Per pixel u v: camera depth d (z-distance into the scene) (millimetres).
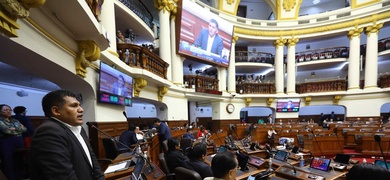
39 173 917
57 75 2834
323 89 11711
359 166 820
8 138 2582
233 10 11922
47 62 2273
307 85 12148
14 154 2641
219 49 10156
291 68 12102
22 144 2760
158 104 7539
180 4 8031
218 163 1372
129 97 4699
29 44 1827
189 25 8438
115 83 3938
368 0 10508
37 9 1925
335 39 13242
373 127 7355
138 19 6223
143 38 7957
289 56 12195
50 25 2182
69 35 2631
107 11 4180
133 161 2186
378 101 10148
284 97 12047
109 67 3678
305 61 12672
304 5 14727
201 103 12336
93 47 2881
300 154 3484
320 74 13852
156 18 10086
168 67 7508
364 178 777
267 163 2801
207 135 6266
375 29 10320
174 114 8070
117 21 6234
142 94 5727
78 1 1929
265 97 12125
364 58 11758
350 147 6938
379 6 10188
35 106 5758
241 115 15109
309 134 6453
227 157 1374
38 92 5871
